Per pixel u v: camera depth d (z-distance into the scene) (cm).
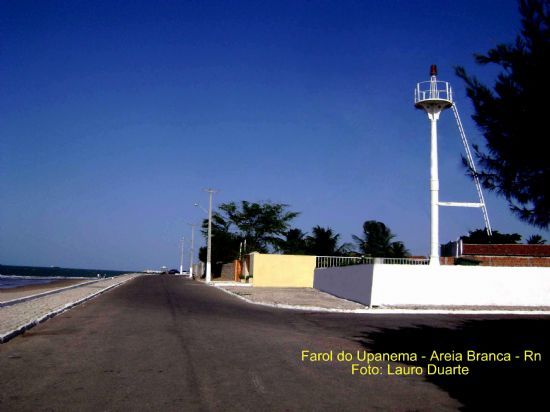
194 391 721
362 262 3177
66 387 732
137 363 899
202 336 1224
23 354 970
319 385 782
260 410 639
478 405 710
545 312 2047
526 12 871
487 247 2950
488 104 891
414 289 2244
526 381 864
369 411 657
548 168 852
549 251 2866
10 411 620
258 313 1861
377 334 1366
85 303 2123
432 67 2431
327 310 2053
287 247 6088
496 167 904
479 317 1859
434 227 2341
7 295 2722
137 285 3934
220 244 6262
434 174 2378
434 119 2403
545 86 838
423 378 866
